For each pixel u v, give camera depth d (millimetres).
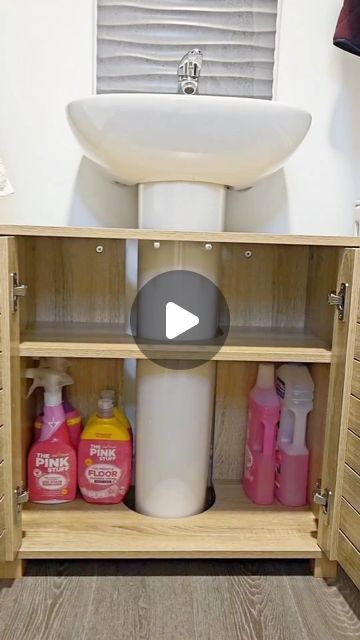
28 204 1238
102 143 934
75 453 1197
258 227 1286
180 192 993
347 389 958
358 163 1281
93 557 1007
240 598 980
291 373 1207
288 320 1310
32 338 1080
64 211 1246
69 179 1239
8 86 1202
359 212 1146
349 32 1094
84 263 1260
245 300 1298
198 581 1030
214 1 1211
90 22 1199
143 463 1129
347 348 947
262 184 1275
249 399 1282
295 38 1234
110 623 901
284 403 1212
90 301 1273
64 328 1199
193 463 1124
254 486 1211
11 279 915
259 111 879
